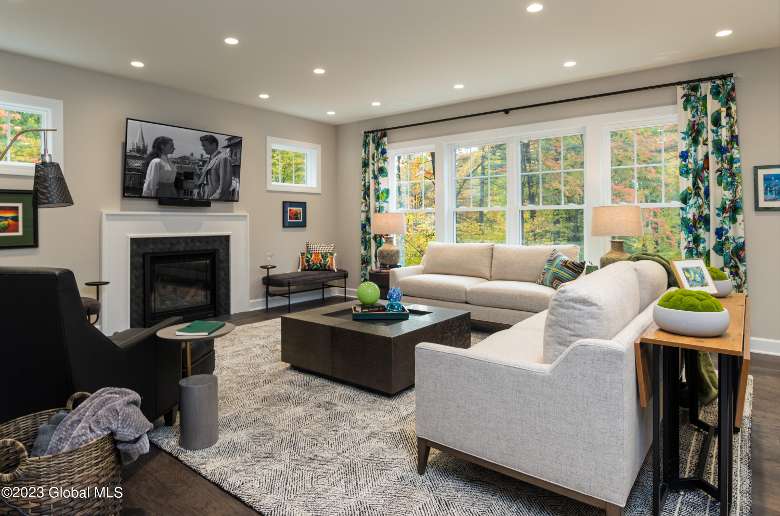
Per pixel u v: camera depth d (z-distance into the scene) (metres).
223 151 5.62
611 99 4.80
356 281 7.05
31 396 1.94
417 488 1.95
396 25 3.56
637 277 2.37
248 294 6.02
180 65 4.46
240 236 5.92
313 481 2.01
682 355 2.69
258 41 3.87
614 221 4.22
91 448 1.61
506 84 5.06
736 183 4.14
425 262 5.67
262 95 5.49
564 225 5.23
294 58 4.26
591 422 1.58
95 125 4.65
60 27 3.59
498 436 1.79
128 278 4.89
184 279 5.41
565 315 1.72
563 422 1.63
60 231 4.45
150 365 2.36
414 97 5.58
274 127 6.31
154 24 3.54
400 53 4.14
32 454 1.69
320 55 4.18
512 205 5.54
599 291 1.74
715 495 1.83
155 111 5.08
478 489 1.94
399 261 6.34
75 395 1.83
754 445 2.34
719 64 4.25
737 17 3.44
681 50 4.08
